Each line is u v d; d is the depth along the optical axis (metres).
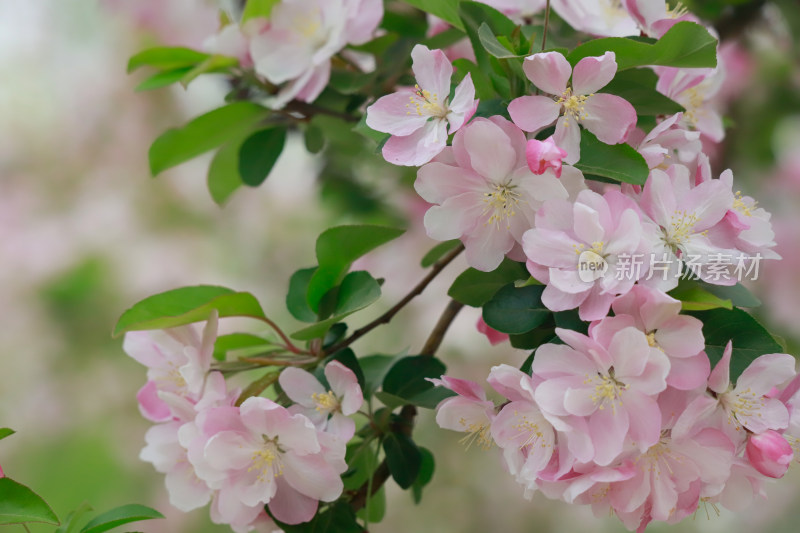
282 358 1.10
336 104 1.19
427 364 1.09
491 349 1.69
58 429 1.90
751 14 1.28
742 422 1.03
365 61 1.21
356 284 1.10
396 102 1.05
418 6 1.11
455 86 1.06
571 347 1.02
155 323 1.08
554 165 1.01
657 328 1.02
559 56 1.03
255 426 1.06
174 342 1.10
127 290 1.92
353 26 1.15
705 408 1.02
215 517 1.09
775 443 1.02
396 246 1.76
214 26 1.79
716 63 1.05
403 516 1.90
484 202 1.04
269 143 1.21
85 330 1.92
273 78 1.16
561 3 1.11
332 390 1.07
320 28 1.16
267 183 1.96
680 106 1.08
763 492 1.05
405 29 1.21
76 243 1.97
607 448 1.02
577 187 1.03
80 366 1.92
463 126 1.03
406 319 1.77
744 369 1.03
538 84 1.04
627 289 1.02
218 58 1.17
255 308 1.09
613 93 1.08
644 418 1.02
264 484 1.06
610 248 1.02
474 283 1.08
